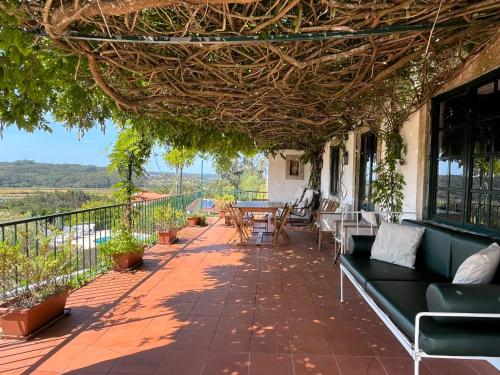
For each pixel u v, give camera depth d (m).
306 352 2.41
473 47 2.81
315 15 2.07
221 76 3.03
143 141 5.46
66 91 3.24
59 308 2.96
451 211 3.37
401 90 3.85
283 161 11.41
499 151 2.71
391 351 2.43
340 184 7.45
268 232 7.55
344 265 3.38
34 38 2.24
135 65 2.73
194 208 10.26
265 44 2.38
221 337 2.64
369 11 1.98
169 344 2.53
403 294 2.33
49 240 3.00
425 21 2.14
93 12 1.88
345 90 3.23
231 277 4.20
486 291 1.73
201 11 2.05
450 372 2.18
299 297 3.52
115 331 2.74
